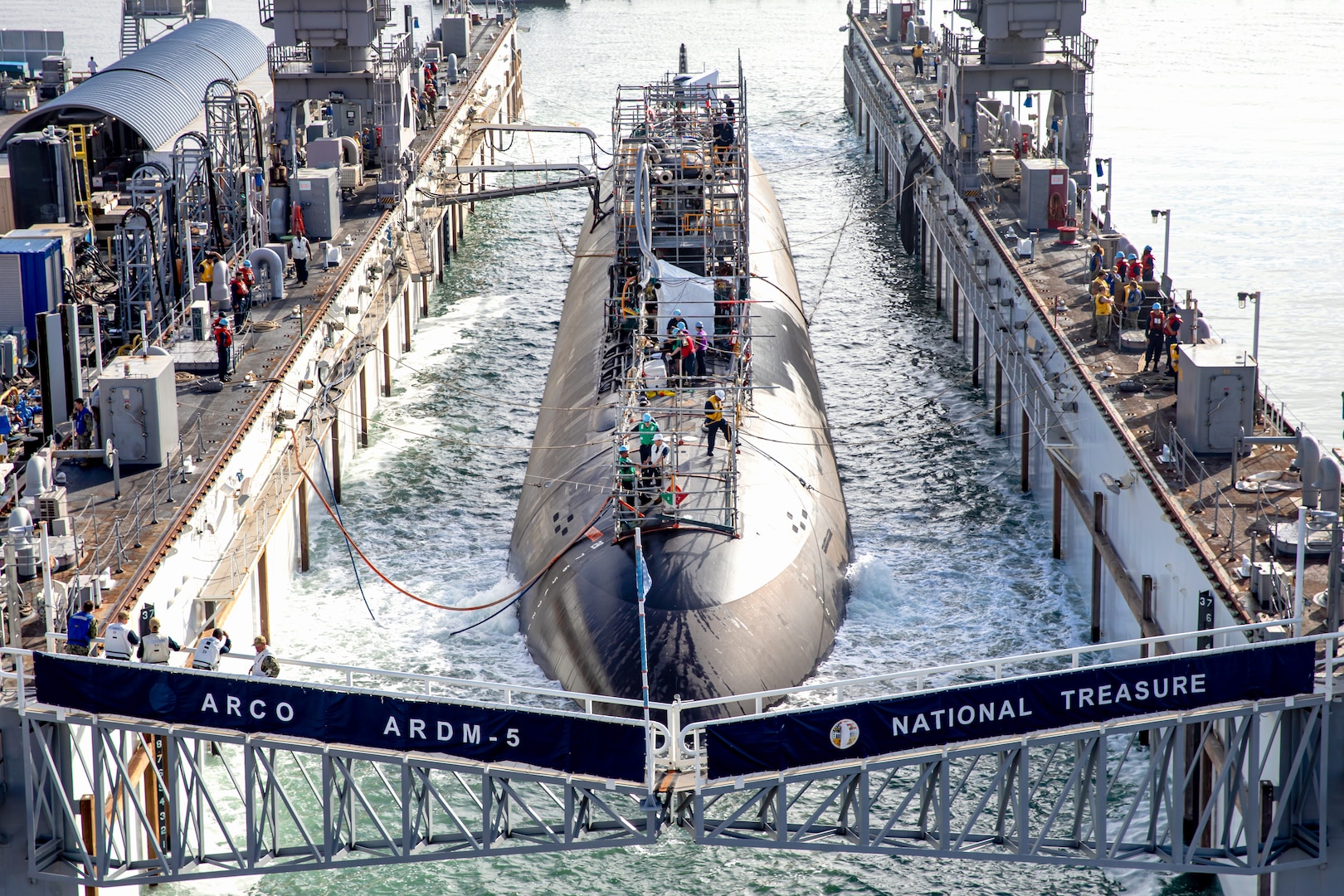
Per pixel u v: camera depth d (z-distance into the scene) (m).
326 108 83.00
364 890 35.41
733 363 49.12
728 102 62.47
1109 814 37.56
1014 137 74.88
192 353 51.69
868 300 79.69
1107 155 107.75
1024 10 71.06
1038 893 35.25
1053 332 52.72
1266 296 78.12
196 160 65.44
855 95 120.00
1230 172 102.44
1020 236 64.75
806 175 106.56
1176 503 39.69
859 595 48.19
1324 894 30.72
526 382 68.56
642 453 43.50
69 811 29.83
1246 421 42.56
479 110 101.88
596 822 31.42
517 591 47.47
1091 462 47.59
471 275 84.38
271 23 72.31
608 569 42.38
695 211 58.91
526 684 42.69
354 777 39.09
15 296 57.16
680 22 178.25
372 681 43.06
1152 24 168.62
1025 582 49.72
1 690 30.95
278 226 65.62
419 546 52.53
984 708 29.72
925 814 31.17
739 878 35.88
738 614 40.72
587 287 67.38
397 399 66.19
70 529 37.91
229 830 37.19
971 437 61.84
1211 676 29.72
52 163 66.56
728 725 29.61
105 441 42.97
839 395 66.50
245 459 46.19
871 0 178.88
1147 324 51.72
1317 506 37.66
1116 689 29.73
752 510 44.50
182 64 90.44
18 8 188.12
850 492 56.94
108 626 32.00
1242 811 30.91
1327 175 100.75
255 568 45.31
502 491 57.31
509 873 36.09
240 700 29.75
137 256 58.16
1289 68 139.25
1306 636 29.81
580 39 164.88
